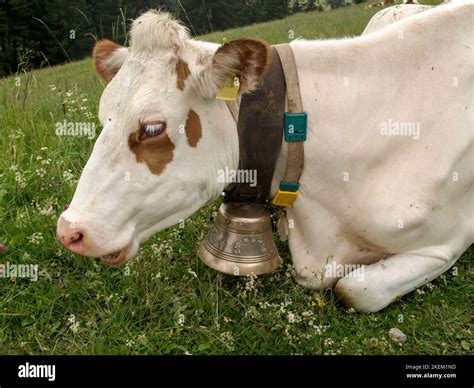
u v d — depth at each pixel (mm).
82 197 2377
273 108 2549
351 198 2854
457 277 3229
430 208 2828
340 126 2732
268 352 2639
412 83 2811
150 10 2465
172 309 2824
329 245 2973
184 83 2340
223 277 3105
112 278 3086
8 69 22734
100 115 2412
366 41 2828
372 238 2906
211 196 2633
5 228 3508
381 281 2852
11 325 2781
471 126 2834
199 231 3553
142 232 2570
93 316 2762
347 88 2750
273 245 2928
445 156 2791
